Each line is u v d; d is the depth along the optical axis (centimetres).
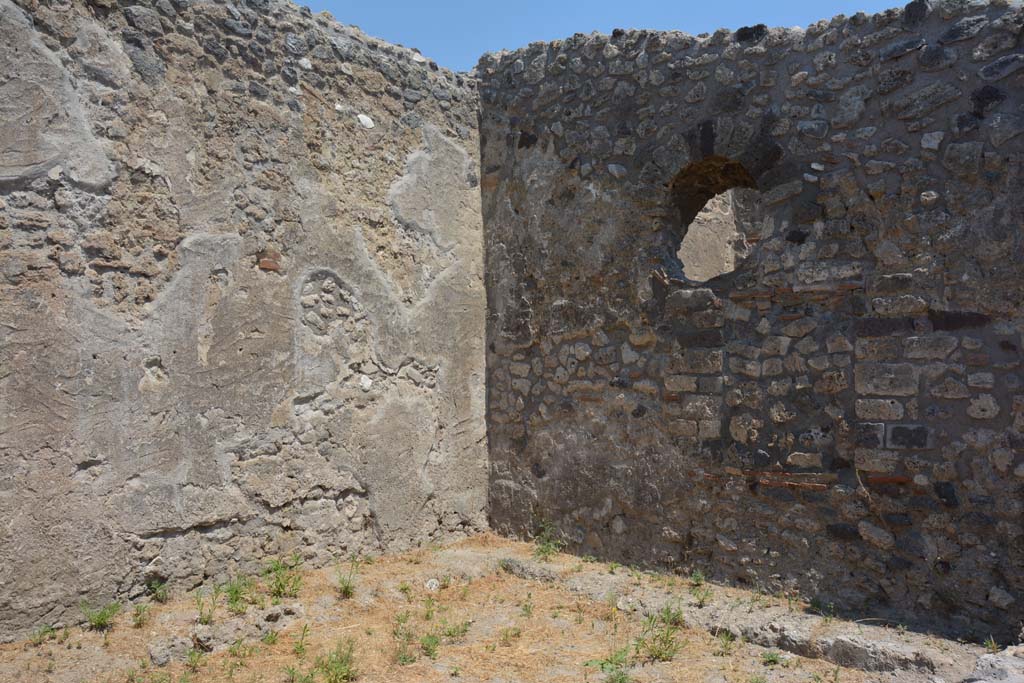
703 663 357
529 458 542
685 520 464
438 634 387
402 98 524
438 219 541
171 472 404
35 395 358
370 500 492
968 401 375
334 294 478
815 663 358
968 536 373
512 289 555
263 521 441
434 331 534
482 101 579
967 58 383
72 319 371
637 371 487
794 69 435
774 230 438
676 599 426
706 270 736
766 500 435
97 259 380
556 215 528
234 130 435
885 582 396
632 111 493
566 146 524
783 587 426
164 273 404
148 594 397
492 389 567
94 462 377
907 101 398
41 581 359
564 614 419
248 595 412
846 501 407
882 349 399
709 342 457
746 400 441
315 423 465
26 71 360
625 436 491
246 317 435
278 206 451
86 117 379
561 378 524
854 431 405
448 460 541
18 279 354
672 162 474
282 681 330
